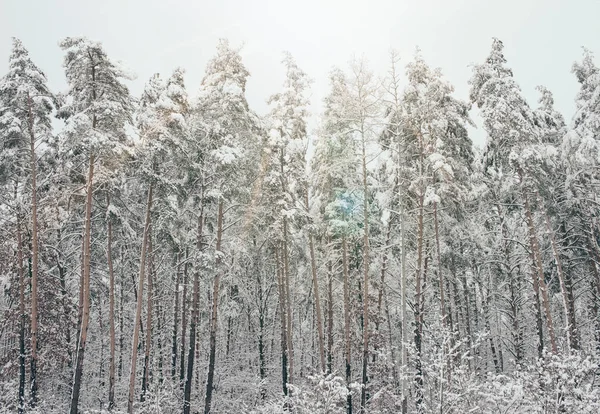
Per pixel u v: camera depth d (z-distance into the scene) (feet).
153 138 65.21
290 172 76.59
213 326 65.62
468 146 74.59
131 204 76.79
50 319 75.05
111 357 67.67
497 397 42.42
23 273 71.10
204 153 70.18
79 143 57.16
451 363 44.65
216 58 75.25
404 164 69.00
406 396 51.42
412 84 71.61
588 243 74.08
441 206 71.51
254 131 74.59
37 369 73.97
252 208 72.79
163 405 67.26
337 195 75.77
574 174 66.23
